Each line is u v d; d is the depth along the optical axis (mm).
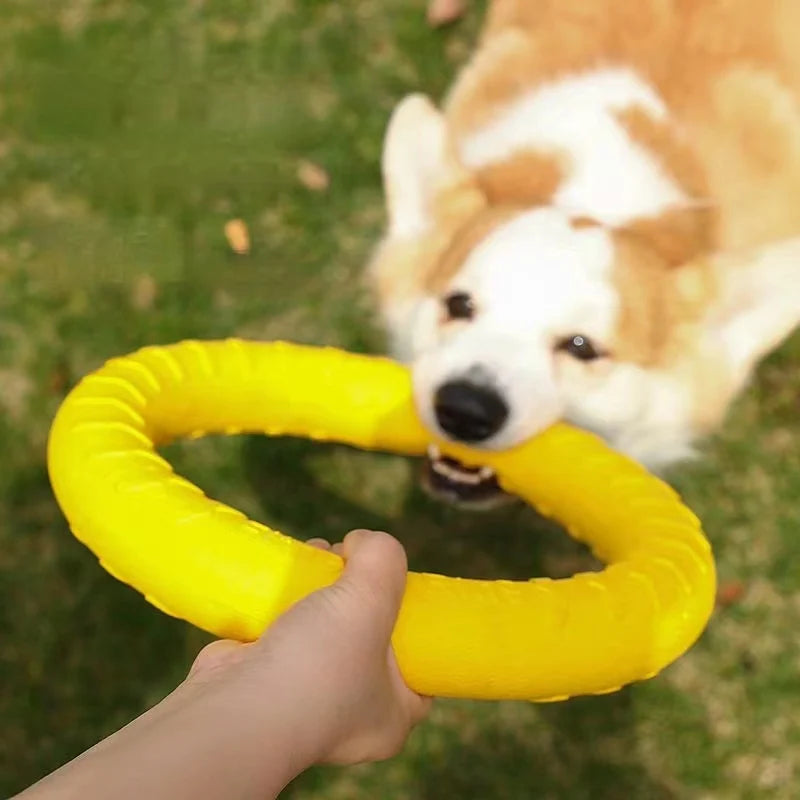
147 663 936
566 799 908
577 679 648
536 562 963
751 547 958
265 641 593
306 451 984
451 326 821
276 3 1105
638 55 891
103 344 1005
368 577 616
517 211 825
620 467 756
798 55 909
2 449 979
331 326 1016
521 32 928
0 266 1030
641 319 811
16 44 1095
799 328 1003
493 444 779
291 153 1066
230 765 553
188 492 661
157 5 1103
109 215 1045
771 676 931
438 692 644
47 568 956
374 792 910
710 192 861
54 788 531
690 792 910
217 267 1031
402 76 1089
